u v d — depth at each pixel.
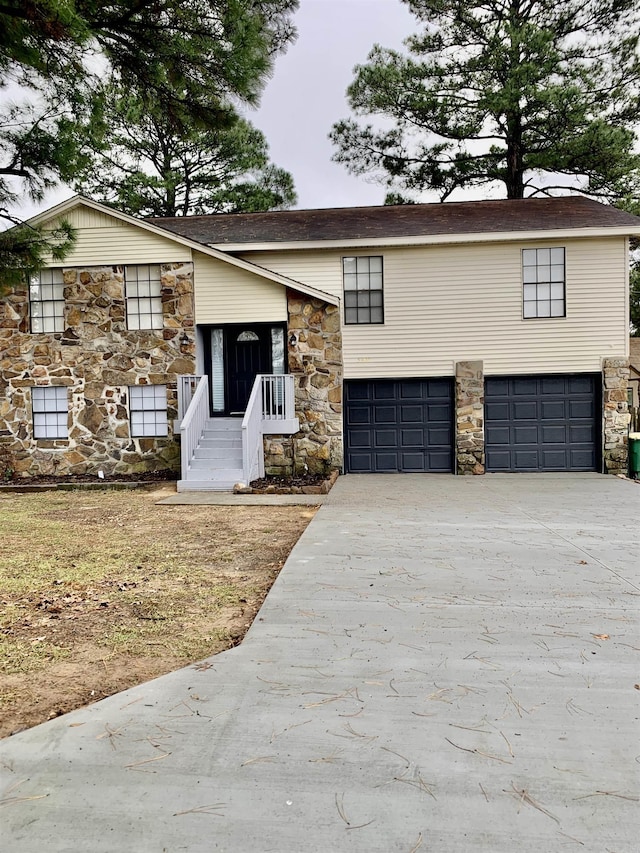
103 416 12.05
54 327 12.16
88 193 21.25
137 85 7.25
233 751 2.45
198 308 11.83
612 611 4.02
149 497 9.77
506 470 12.19
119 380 11.99
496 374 12.03
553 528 6.65
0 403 12.29
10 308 12.20
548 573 4.89
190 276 11.80
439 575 4.85
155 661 3.37
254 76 7.13
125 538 6.62
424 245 11.94
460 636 3.62
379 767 2.33
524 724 2.64
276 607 4.14
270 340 12.28
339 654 3.38
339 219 13.76
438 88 18.38
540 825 2.01
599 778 2.26
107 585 4.80
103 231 11.88
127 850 1.91
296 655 3.37
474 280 11.99
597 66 16.62
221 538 6.55
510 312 11.95
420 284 12.11
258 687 2.99
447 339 12.12
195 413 10.98
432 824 2.02
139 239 11.84
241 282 11.73
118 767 2.34
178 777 2.28
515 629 3.72
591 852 1.89
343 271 12.27
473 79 17.67
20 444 12.24
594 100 16.89
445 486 10.38
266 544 6.23
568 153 17.34
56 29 5.34
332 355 11.58
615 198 18.22
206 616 4.09
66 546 6.23
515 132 18.22
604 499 8.75
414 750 2.45
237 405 12.40
